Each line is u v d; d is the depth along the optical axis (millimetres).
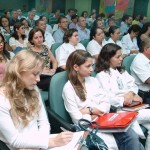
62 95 1636
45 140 1173
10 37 3588
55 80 1618
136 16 8797
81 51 1614
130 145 1521
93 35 3385
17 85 1114
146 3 9094
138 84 2346
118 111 1777
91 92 1709
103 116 1576
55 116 1508
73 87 1615
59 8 11172
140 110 1789
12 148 1134
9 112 1107
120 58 1946
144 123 1784
